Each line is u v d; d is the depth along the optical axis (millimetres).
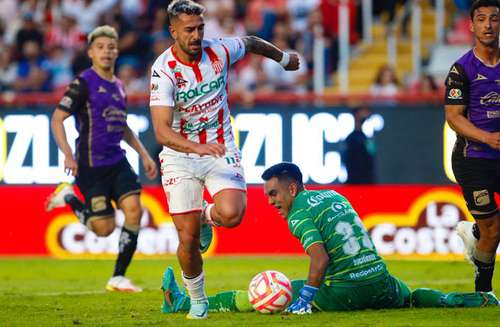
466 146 27688
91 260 50094
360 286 25891
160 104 25172
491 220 27781
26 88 61406
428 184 50812
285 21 65250
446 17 68438
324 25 63312
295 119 50750
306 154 50750
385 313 25859
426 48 66062
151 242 50812
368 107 50750
